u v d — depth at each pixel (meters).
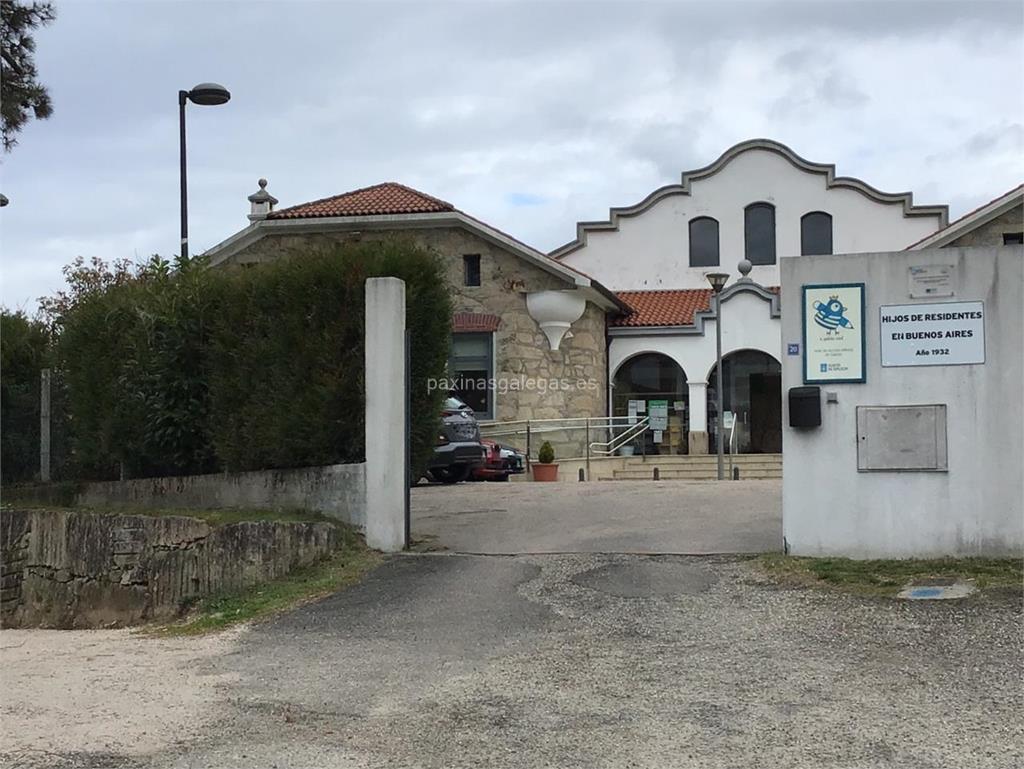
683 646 7.61
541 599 9.20
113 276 26.12
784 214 34.16
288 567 11.12
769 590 9.06
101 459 14.96
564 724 6.05
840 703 6.24
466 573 10.30
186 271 14.16
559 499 15.68
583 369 27.66
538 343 26.06
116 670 7.75
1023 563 9.24
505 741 5.80
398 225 25.88
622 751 5.59
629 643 7.75
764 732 5.80
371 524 11.49
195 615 10.42
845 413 9.84
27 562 13.30
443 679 7.04
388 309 11.59
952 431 9.59
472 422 20.31
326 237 25.94
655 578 9.70
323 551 11.05
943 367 9.61
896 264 9.70
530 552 11.20
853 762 5.33
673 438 30.41
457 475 20.44
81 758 5.68
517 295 25.95
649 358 30.75
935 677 6.65
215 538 11.59
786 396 9.97
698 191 34.69
